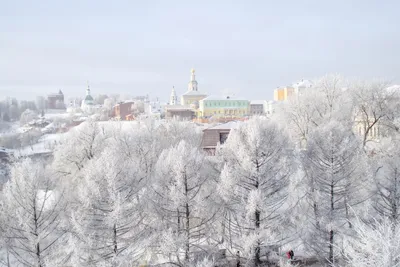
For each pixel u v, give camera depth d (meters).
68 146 44.91
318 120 58.03
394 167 26.69
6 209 24.30
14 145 122.69
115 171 23.72
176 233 23.78
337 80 63.34
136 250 24.94
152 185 26.53
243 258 24.84
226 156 27.47
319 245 26.09
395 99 60.19
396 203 25.31
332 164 26.31
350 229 25.00
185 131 56.94
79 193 23.95
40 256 22.88
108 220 22.25
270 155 25.97
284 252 28.62
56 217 24.27
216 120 144.00
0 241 23.97
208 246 25.53
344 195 26.78
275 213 27.11
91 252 22.16
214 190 26.31
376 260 12.84
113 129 52.66
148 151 41.84
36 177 24.14
